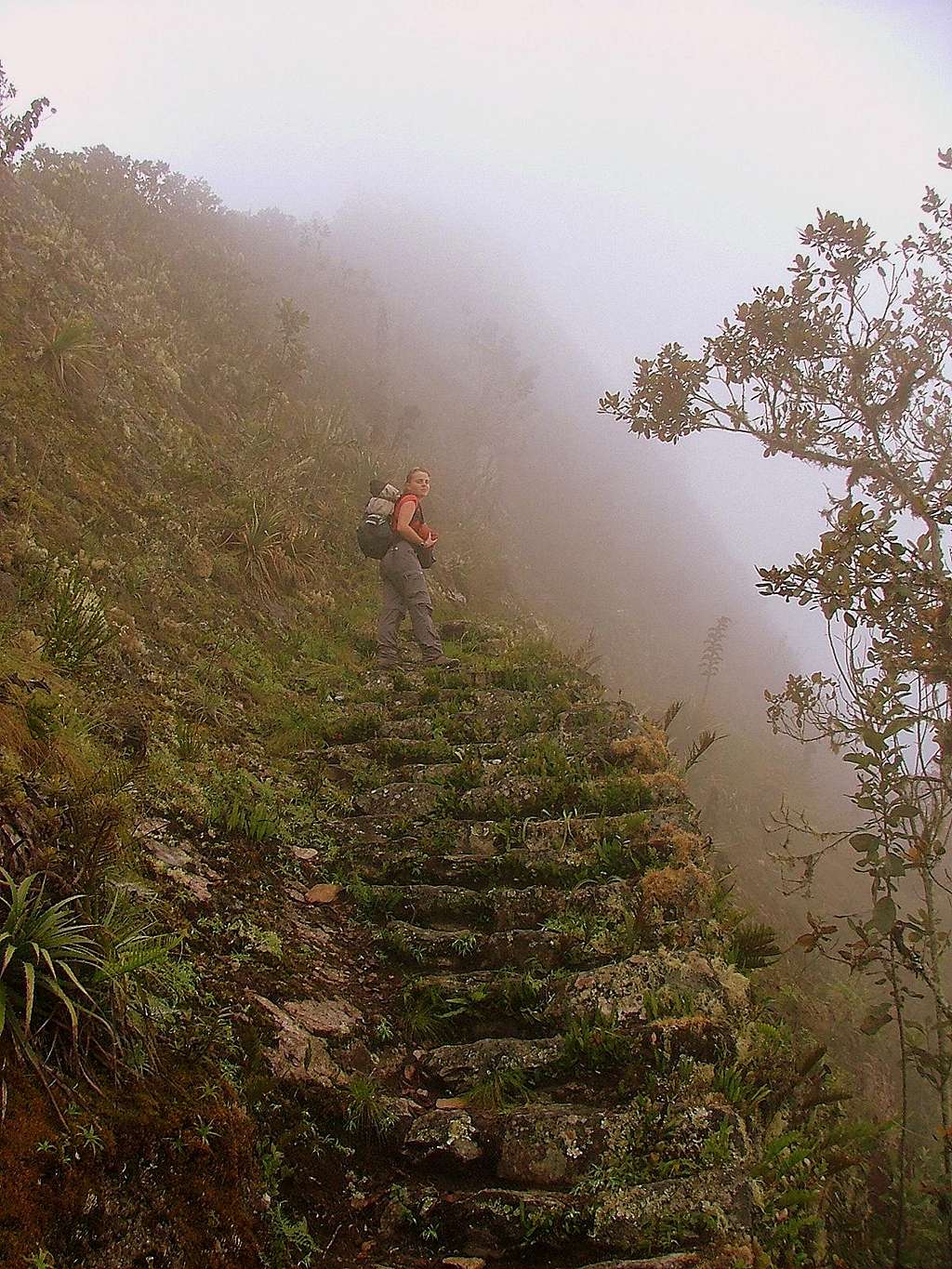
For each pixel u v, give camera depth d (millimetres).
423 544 8234
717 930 4242
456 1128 3107
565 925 4164
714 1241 2695
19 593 4723
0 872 2439
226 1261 2262
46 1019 2318
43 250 8953
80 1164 2086
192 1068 2676
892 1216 3699
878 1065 6199
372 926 4305
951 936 3934
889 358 4941
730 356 5145
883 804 3857
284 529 8836
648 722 6039
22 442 6309
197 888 3723
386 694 7199
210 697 5664
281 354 13414
